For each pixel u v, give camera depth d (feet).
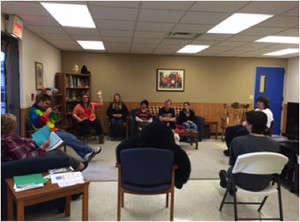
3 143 7.42
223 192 10.38
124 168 7.49
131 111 21.57
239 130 14.83
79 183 6.58
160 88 23.35
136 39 16.35
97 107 20.75
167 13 10.63
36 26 13.26
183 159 7.74
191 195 10.07
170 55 23.15
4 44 11.72
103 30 13.99
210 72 23.62
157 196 9.87
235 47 18.57
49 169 7.54
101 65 22.67
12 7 10.21
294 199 9.96
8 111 12.07
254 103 24.13
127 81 23.04
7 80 11.97
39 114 13.50
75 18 11.80
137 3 9.46
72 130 19.95
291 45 17.44
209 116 23.90
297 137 11.37
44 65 17.22
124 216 8.32
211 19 11.41
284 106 24.08
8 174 7.00
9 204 6.76
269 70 23.97
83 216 6.81
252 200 9.73
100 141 18.86
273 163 7.24
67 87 19.97
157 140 7.50
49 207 8.02
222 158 15.37
